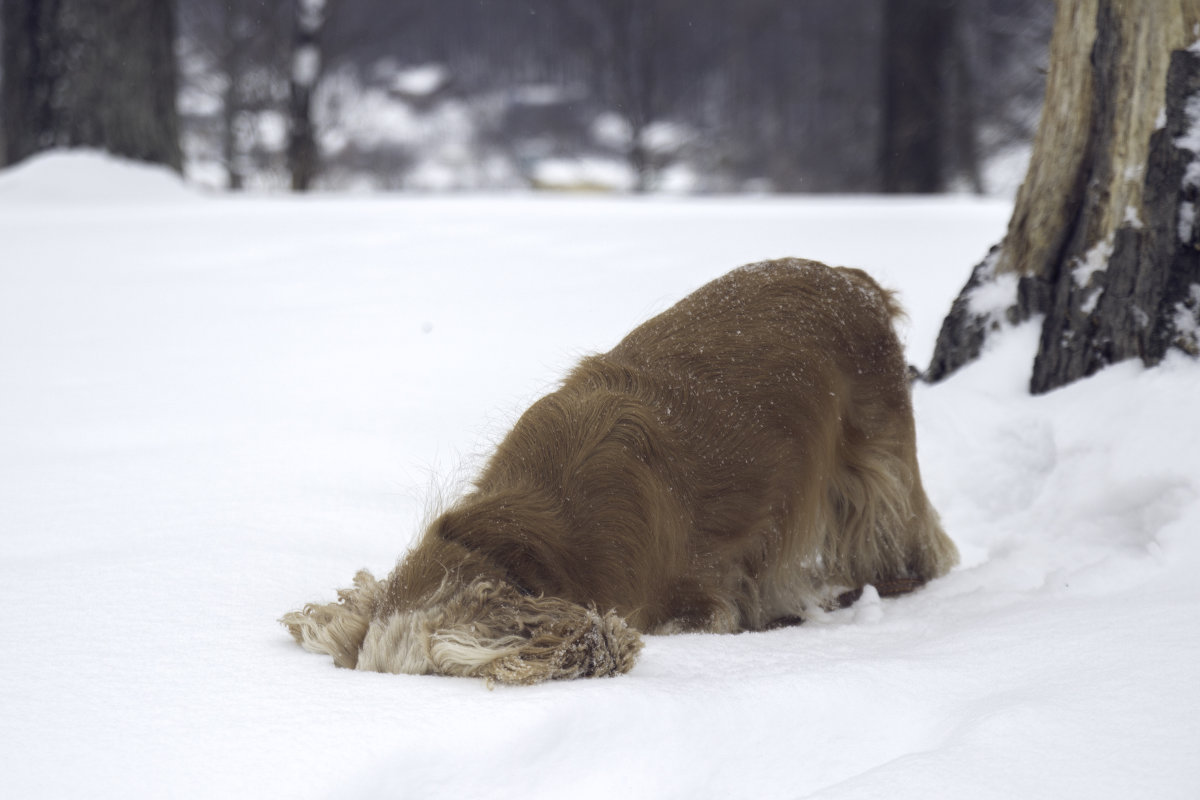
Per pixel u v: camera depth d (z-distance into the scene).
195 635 3.01
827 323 3.78
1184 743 2.28
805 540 3.63
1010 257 4.86
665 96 37.44
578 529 3.09
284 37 32.84
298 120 30.91
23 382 6.07
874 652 3.02
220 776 2.27
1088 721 2.38
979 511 4.32
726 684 2.68
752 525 3.43
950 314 5.05
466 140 43.53
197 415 5.41
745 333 3.63
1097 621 2.95
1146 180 4.19
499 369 5.90
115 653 2.88
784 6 36.38
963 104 26.08
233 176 33.00
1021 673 2.70
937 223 10.26
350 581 3.52
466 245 9.80
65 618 3.12
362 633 2.89
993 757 2.29
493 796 2.33
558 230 10.41
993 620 3.19
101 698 2.62
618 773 2.40
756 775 2.42
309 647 2.92
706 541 3.35
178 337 6.98
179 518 4.04
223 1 33.41
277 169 32.31
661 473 3.26
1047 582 3.58
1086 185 4.54
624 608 3.10
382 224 11.30
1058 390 4.43
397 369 6.03
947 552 4.04
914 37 25.88
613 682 2.67
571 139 42.25
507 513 3.04
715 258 8.47
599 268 8.38
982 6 27.91
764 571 3.51
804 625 3.54
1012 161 26.81
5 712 2.55
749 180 36.97
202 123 37.38
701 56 37.62
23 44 16.09
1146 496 3.82
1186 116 4.12
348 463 4.68
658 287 7.57
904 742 2.52
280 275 8.79
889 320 4.02
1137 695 2.46
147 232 11.02
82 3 15.88
